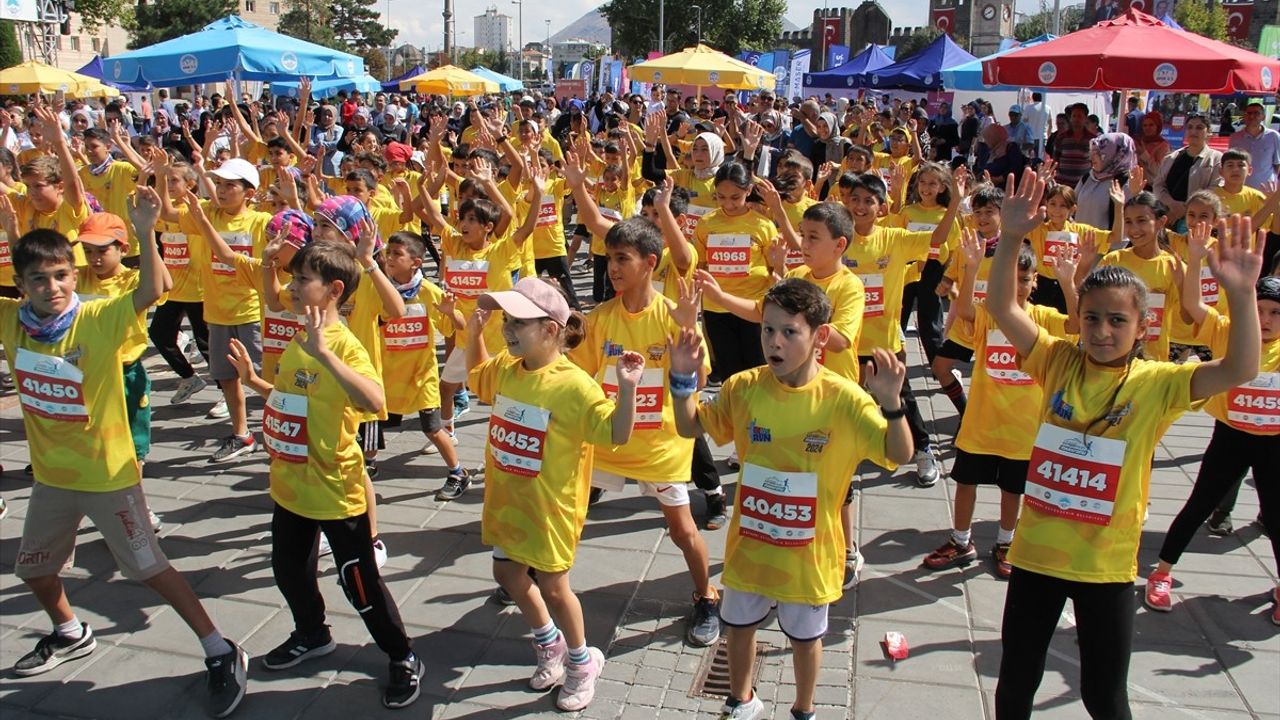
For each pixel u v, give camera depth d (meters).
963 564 4.95
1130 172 8.99
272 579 4.81
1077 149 12.66
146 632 4.33
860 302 4.68
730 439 3.41
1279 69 8.41
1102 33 8.87
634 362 3.37
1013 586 3.23
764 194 5.82
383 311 5.18
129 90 26.12
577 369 3.61
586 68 35.25
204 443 6.65
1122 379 3.04
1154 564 5.02
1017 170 15.17
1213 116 27.70
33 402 3.68
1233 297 2.76
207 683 3.95
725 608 3.39
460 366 5.50
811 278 4.75
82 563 4.95
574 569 4.94
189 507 5.62
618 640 4.29
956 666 4.09
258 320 6.28
